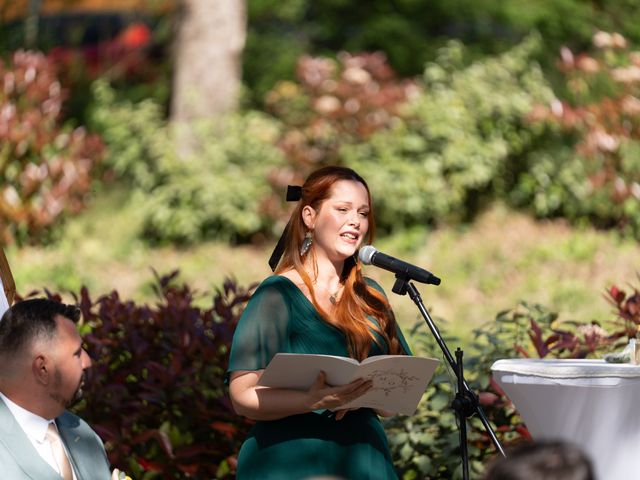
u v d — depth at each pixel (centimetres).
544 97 3083
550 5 3997
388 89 3083
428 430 1112
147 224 3038
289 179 3044
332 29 4400
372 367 743
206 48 3581
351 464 788
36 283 2533
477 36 4278
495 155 2973
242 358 783
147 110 3244
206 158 3094
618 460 804
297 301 796
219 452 1097
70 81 4256
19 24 4406
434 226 3000
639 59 3006
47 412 683
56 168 2770
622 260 2505
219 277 2628
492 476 448
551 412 817
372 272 2511
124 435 1064
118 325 1182
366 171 2978
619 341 1202
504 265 2492
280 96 3192
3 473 659
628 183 2898
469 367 1136
